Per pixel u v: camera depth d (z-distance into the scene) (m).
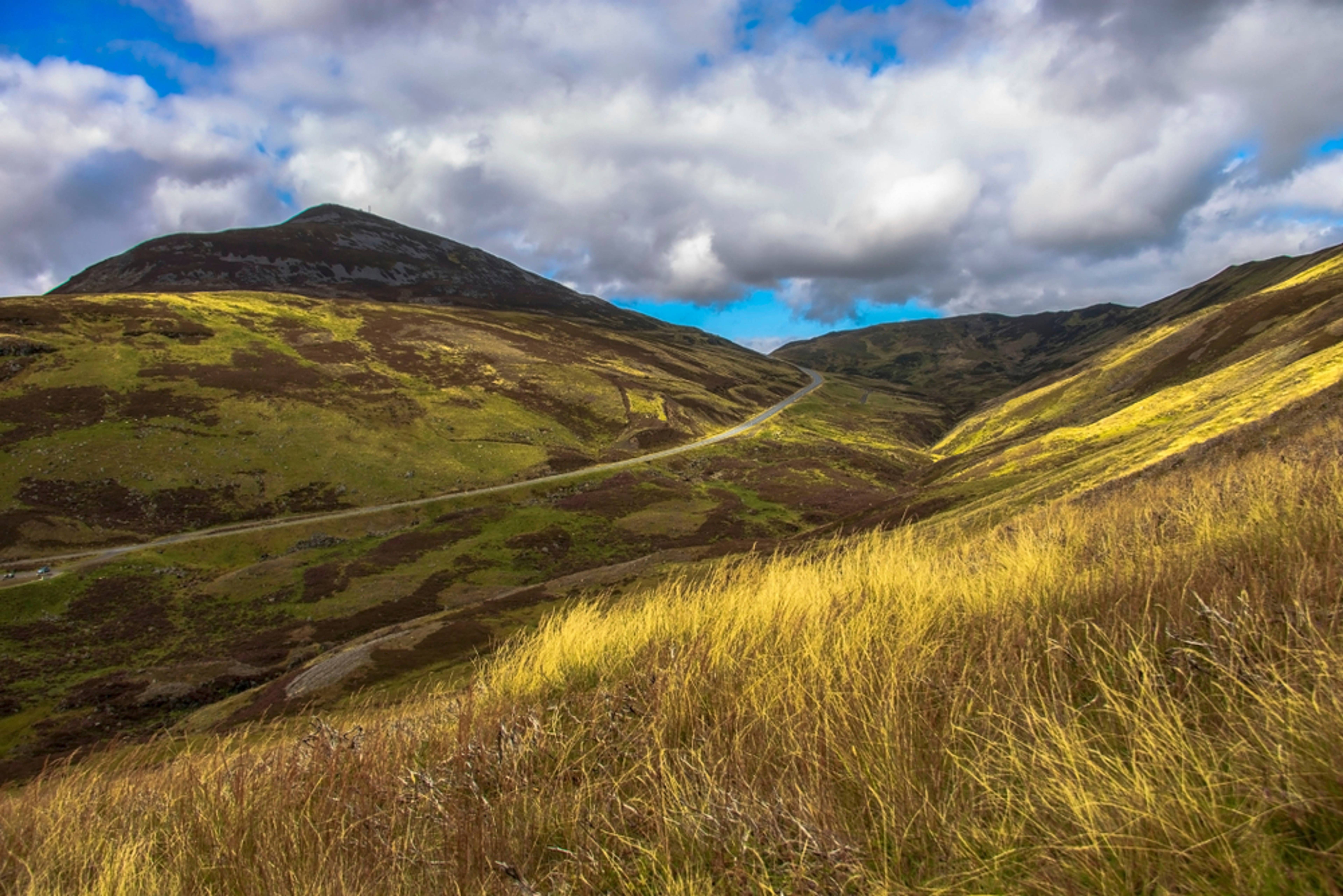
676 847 2.62
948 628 4.16
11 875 3.41
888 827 2.38
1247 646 2.91
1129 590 3.89
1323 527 4.03
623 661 4.82
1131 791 2.13
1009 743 2.56
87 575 69.25
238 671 51.12
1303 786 1.97
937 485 93.62
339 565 75.00
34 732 42.69
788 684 3.51
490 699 4.66
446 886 2.63
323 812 3.41
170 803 3.88
